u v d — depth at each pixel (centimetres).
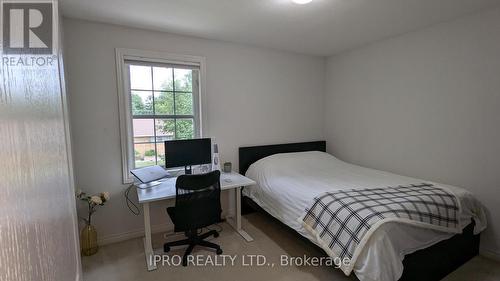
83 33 260
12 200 27
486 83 245
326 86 427
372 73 351
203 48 322
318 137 429
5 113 26
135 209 296
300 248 268
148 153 305
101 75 270
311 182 275
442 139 280
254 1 224
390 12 248
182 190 231
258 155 369
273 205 284
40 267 38
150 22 268
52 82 58
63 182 65
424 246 193
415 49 300
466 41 257
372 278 170
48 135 49
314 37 321
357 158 381
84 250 257
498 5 233
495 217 244
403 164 320
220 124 341
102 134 274
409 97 309
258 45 355
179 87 318
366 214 189
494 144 242
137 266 240
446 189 236
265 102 374
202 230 311
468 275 220
